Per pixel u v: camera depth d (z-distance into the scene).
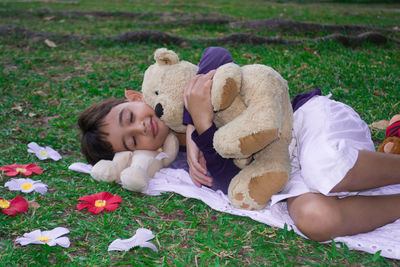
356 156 1.86
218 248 1.85
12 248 1.83
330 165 1.85
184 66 2.28
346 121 2.14
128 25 7.21
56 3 9.88
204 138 2.12
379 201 1.96
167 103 2.21
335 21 7.96
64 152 2.99
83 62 4.98
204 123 2.11
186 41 5.87
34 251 1.81
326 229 1.86
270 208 2.11
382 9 11.22
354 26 6.87
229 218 2.10
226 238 1.94
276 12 9.23
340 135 2.03
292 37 6.40
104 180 2.44
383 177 1.88
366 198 1.96
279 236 1.95
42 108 3.69
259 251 1.83
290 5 11.46
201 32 6.84
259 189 2.03
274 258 1.80
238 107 2.01
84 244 1.88
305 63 4.77
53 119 3.45
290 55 5.18
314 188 1.91
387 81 4.16
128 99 2.62
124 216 2.14
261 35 6.50
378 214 1.94
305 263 1.76
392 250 1.79
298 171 2.17
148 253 1.83
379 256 1.78
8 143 3.00
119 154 2.48
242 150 1.86
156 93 2.28
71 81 4.28
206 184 2.32
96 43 5.76
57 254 1.82
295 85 4.05
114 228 2.03
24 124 3.37
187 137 2.32
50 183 2.47
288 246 1.88
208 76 2.14
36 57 5.15
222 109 1.96
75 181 2.54
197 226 2.06
